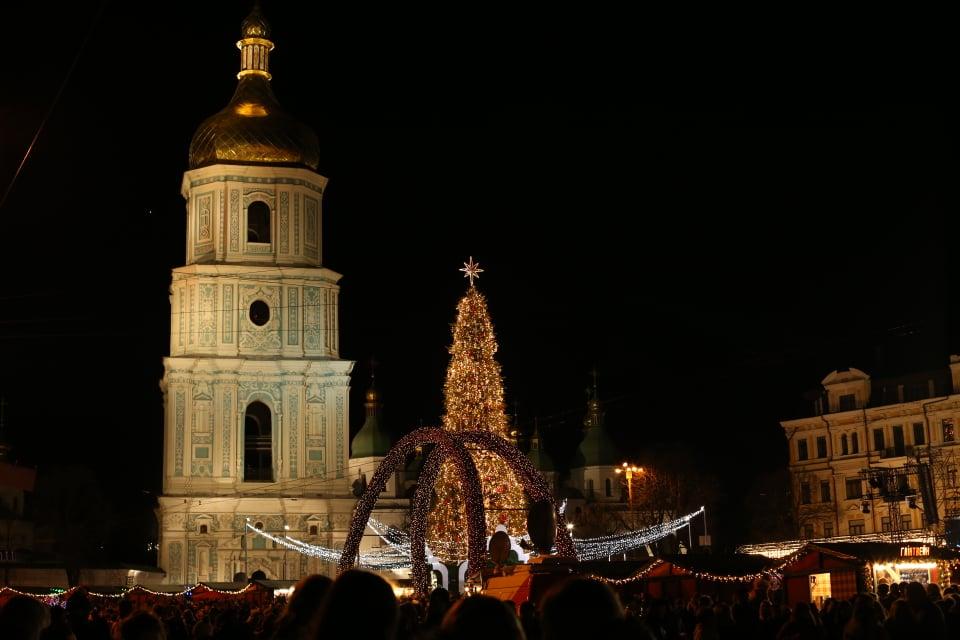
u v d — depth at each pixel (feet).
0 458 368.27
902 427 331.57
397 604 24.36
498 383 231.91
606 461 460.96
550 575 107.24
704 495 369.71
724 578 163.84
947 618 75.97
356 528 142.92
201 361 315.78
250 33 342.85
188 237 330.75
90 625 62.95
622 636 26.08
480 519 126.21
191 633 80.07
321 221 336.08
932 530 271.49
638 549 386.32
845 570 156.76
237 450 316.19
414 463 415.03
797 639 70.69
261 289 323.98
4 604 37.91
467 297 235.61
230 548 310.45
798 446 358.02
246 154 330.34
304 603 31.58
